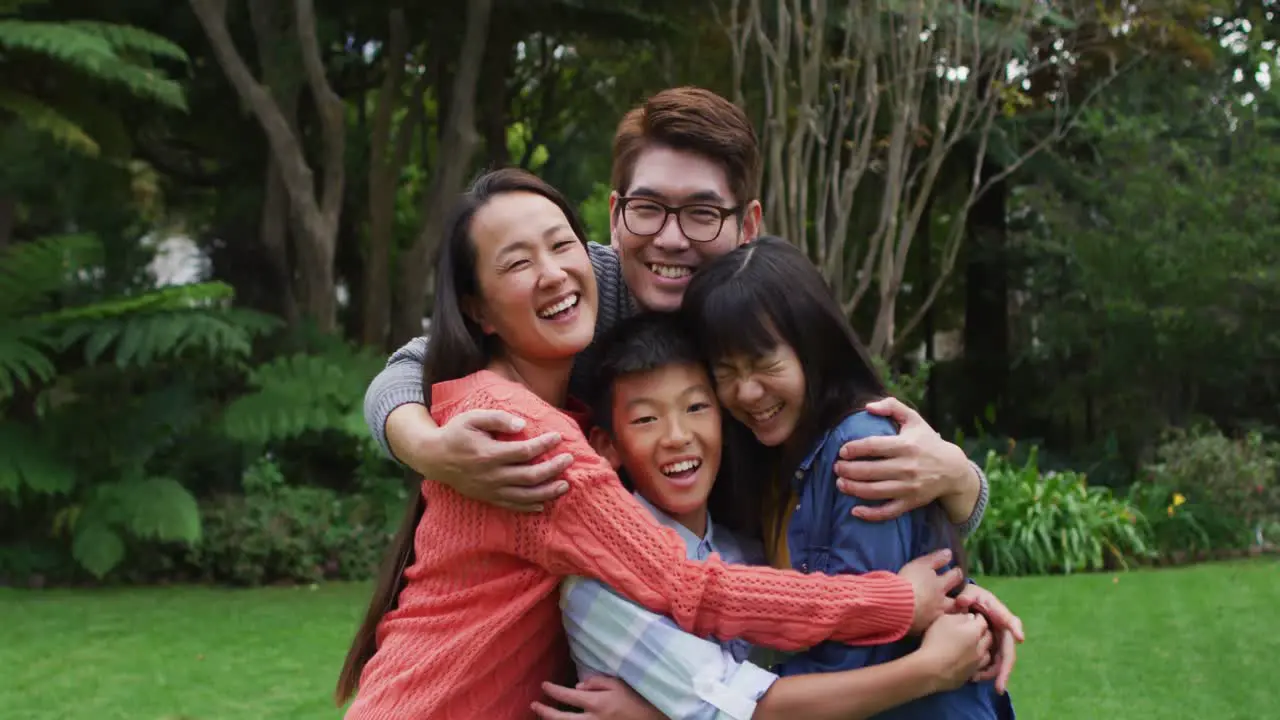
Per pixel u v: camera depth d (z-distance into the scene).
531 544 1.76
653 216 2.25
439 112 12.36
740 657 1.89
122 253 11.98
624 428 1.98
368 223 13.95
